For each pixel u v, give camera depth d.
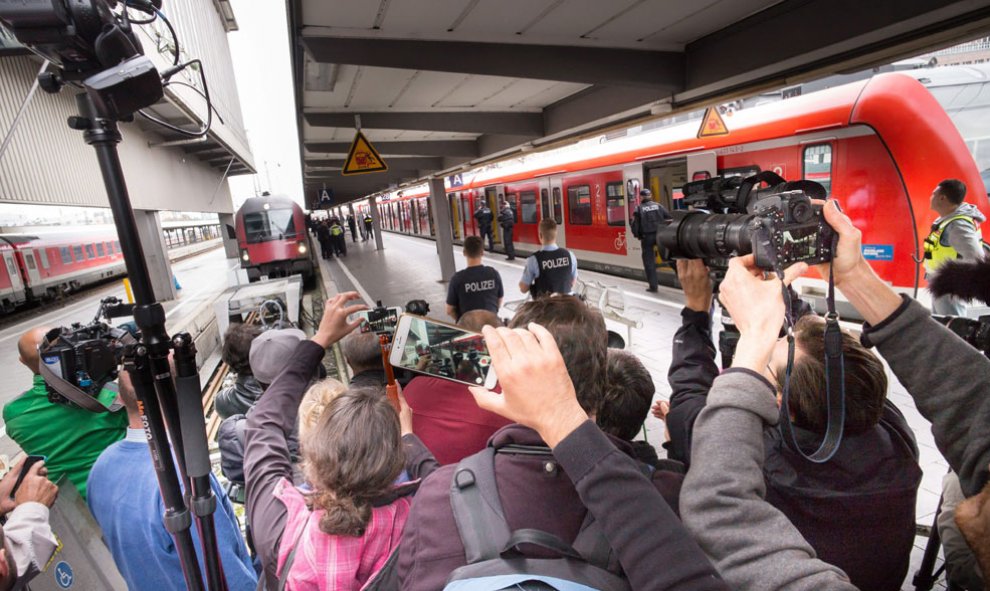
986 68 6.98
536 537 0.82
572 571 0.82
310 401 1.81
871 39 2.88
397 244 25.38
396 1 3.18
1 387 9.33
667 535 0.75
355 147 6.80
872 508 1.38
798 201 1.08
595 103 5.59
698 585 0.72
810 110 6.56
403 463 1.41
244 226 13.98
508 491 0.94
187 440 1.26
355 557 1.33
